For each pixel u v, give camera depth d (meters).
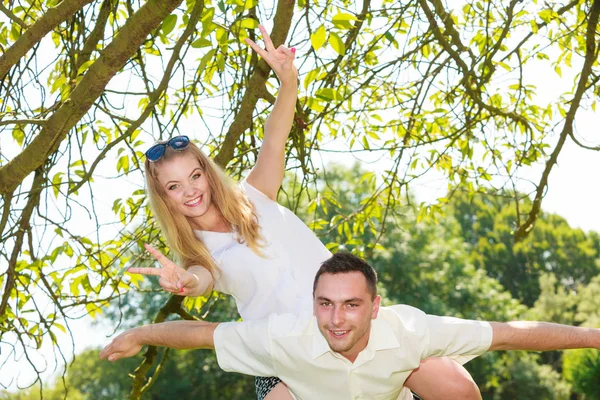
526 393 23.33
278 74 3.30
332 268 2.80
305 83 4.15
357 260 2.83
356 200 20.34
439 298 23.00
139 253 5.60
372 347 2.97
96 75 3.59
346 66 5.36
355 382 3.04
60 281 5.15
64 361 4.77
